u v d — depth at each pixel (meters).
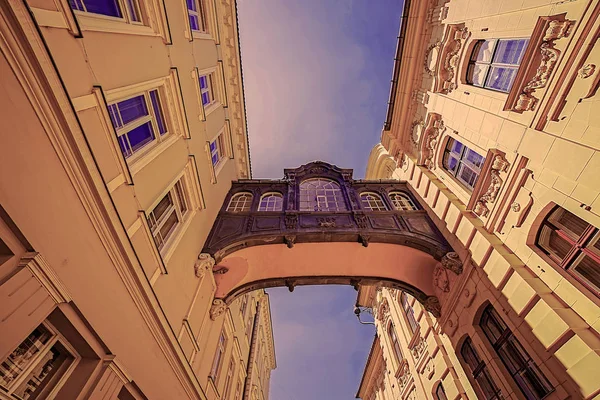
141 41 5.79
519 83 6.98
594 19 5.29
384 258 11.35
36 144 3.20
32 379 3.68
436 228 11.07
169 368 6.20
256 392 18.25
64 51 3.75
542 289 6.65
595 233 5.82
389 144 15.48
